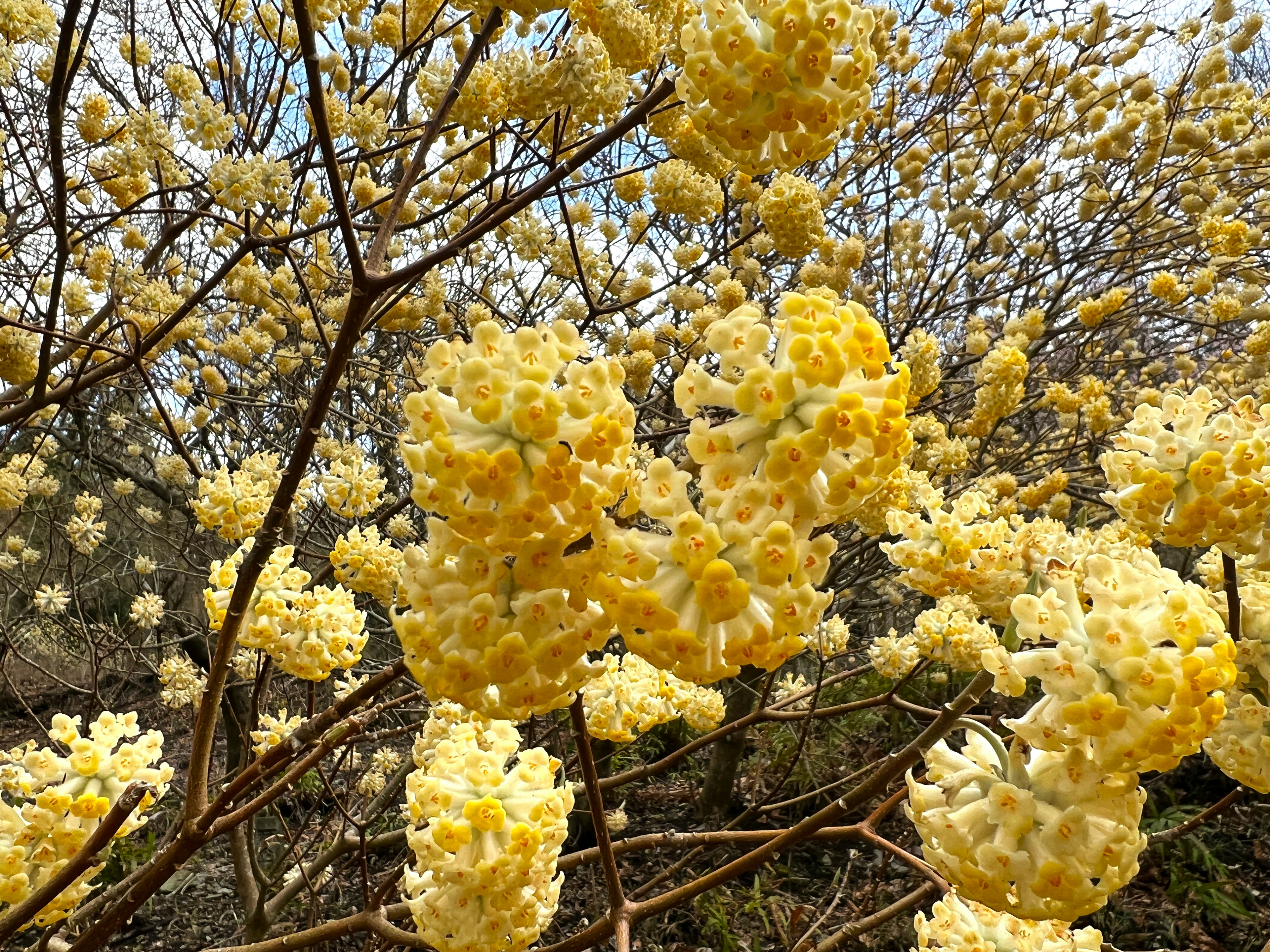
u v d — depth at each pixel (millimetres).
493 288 6355
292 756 1543
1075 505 7051
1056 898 1207
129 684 9250
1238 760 1705
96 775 1788
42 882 1671
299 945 2088
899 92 7203
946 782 1350
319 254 4879
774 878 5719
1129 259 7078
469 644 856
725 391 898
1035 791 1288
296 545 4117
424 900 1615
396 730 2727
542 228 4297
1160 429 1690
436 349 880
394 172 5203
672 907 1847
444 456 807
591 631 863
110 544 9320
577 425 812
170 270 4914
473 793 1646
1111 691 1144
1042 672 1163
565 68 2229
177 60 5980
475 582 873
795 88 1093
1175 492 1647
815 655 7391
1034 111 5887
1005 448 7328
